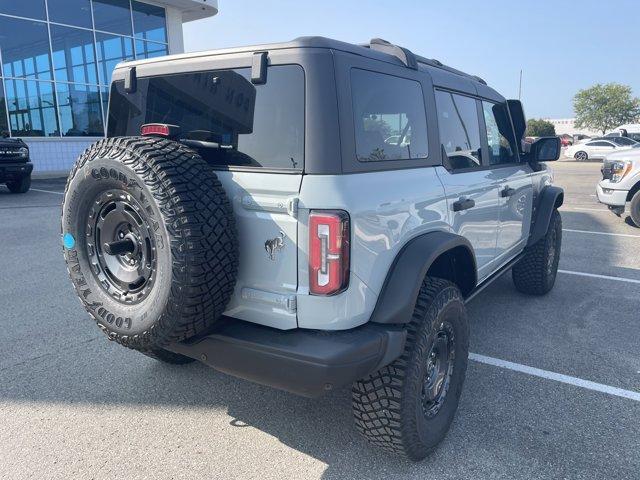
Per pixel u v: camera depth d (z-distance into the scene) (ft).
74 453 9.59
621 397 11.48
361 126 8.09
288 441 9.95
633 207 31.63
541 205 17.12
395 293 8.20
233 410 11.02
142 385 12.02
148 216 7.32
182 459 9.41
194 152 7.93
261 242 7.78
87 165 7.94
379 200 8.05
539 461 9.29
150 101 9.92
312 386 7.42
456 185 10.73
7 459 9.40
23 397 11.48
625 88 218.38
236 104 8.26
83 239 8.54
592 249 26.30
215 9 74.64
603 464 9.20
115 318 8.06
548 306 17.51
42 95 62.13
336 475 8.98
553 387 11.93
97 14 65.98
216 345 7.96
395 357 8.13
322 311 7.54
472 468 9.13
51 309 16.90
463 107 12.02
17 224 31.91
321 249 7.34
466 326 10.04
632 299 18.21
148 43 71.82
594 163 101.50
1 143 44.75
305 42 7.64
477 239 12.23
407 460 9.26
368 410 8.63
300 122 7.57
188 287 7.14
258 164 7.95
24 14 59.36
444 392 9.84
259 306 7.97
